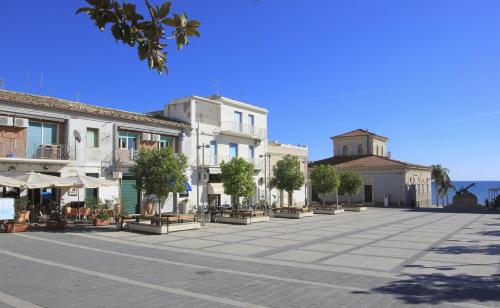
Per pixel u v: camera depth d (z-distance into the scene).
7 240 15.30
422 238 16.89
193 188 31.61
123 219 19.50
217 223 24.12
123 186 26.80
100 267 10.43
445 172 60.09
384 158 50.22
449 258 11.93
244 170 25.89
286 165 32.50
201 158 32.50
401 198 46.41
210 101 33.66
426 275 9.55
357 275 9.54
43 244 14.41
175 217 19.53
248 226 22.47
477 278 9.22
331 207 34.94
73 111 23.83
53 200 23.19
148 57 3.44
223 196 34.59
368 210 39.25
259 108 39.44
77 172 23.92
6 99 20.77
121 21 3.21
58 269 10.12
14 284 8.50
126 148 27.28
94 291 7.96
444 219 27.88
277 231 19.77
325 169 37.31
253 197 37.72
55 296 7.57
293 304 7.06
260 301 7.26
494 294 7.76
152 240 16.05
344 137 56.38
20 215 18.55
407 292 7.91
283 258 11.95
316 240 16.22
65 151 23.41
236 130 36.09
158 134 29.22
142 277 9.27
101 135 25.45
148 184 19.59
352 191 40.31
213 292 7.91
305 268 10.41
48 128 23.19
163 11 3.24
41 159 21.53
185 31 3.44
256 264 10.98
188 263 11.11
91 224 21.50
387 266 10.69
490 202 42.59
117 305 7.01
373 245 14.75
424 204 53.84
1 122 20.55
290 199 43.16
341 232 19.33
